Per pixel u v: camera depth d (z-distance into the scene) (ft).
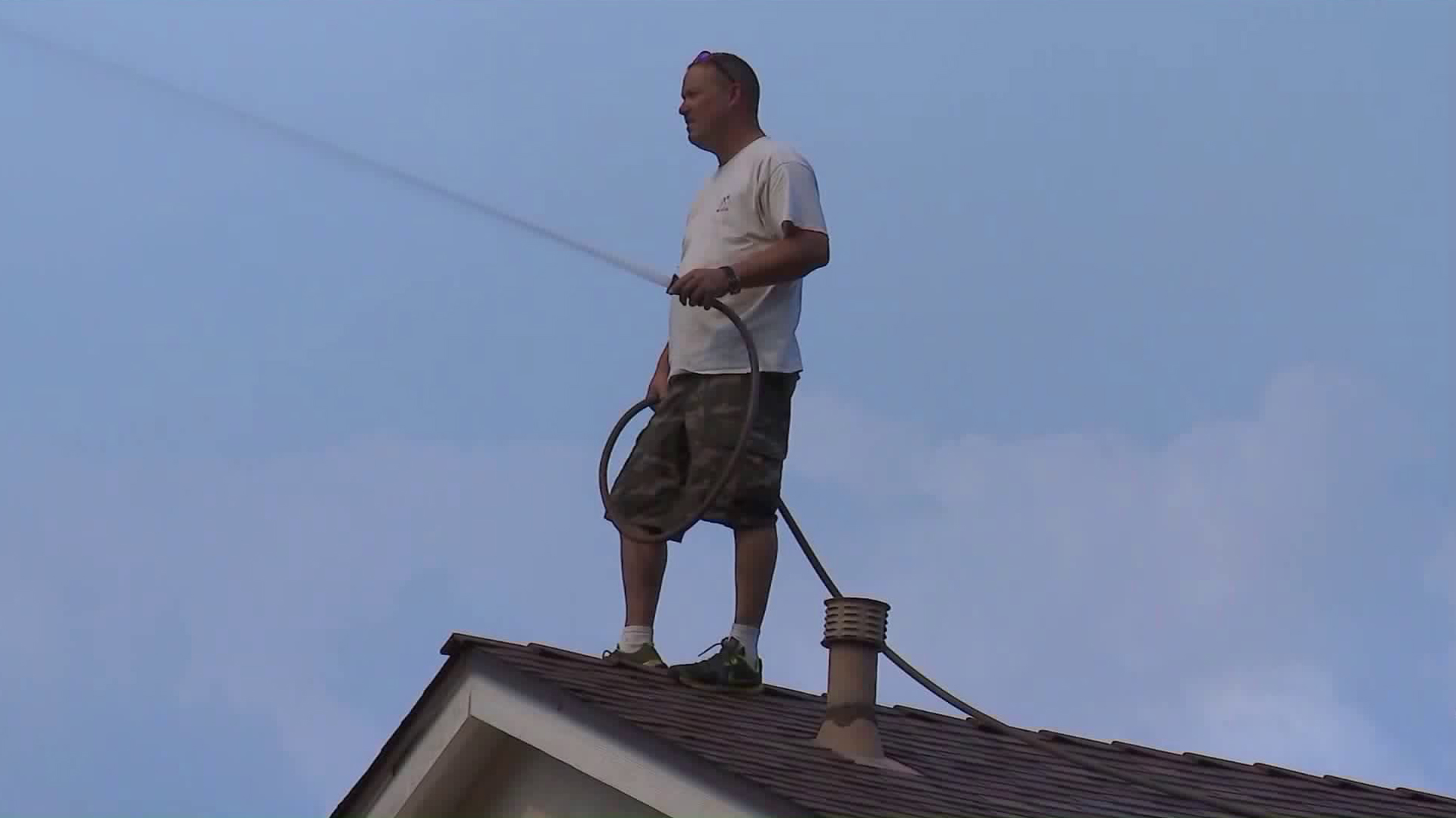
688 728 79.25
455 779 90.02
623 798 81.71
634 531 94.22
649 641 94.58
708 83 96.99
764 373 93.40
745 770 73.36
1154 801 86.02
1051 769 89.20
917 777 79.87
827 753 80.64
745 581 92.58
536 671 84.48
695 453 93.76
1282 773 106.01
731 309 92.89
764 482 92.63
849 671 82.79
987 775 84.02
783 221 91.91
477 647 87.04
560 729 81.61
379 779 91.97
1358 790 106.63
